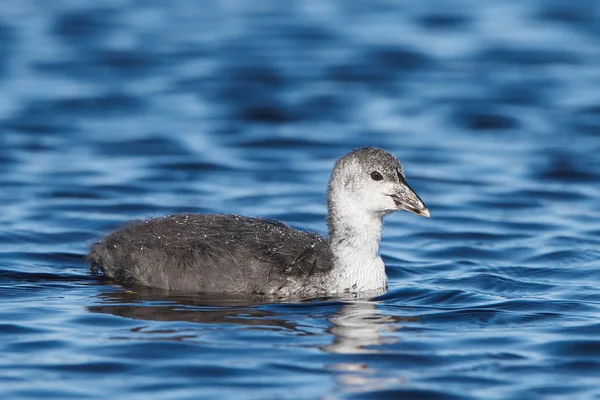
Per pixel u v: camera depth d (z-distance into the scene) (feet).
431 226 63.10
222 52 109.09
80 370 38.42
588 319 44.78
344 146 81.61
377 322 44.52
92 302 46.75
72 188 69.46
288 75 101.24
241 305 46.78
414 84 99.35
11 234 59.11
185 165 75.66
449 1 132.16
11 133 83.10
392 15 124.98
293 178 73.46
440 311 46.24
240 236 50.24
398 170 50.16
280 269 48.80
